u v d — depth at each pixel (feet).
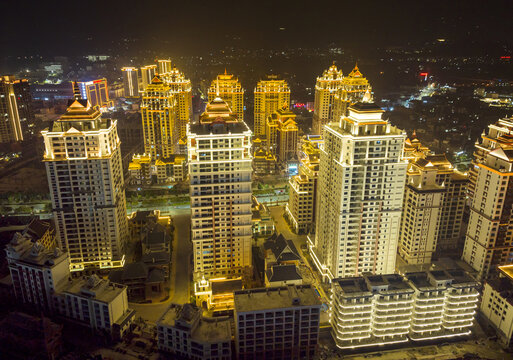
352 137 567.59
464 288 542.57
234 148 606.14
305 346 517.14
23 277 578.25
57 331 513.45
